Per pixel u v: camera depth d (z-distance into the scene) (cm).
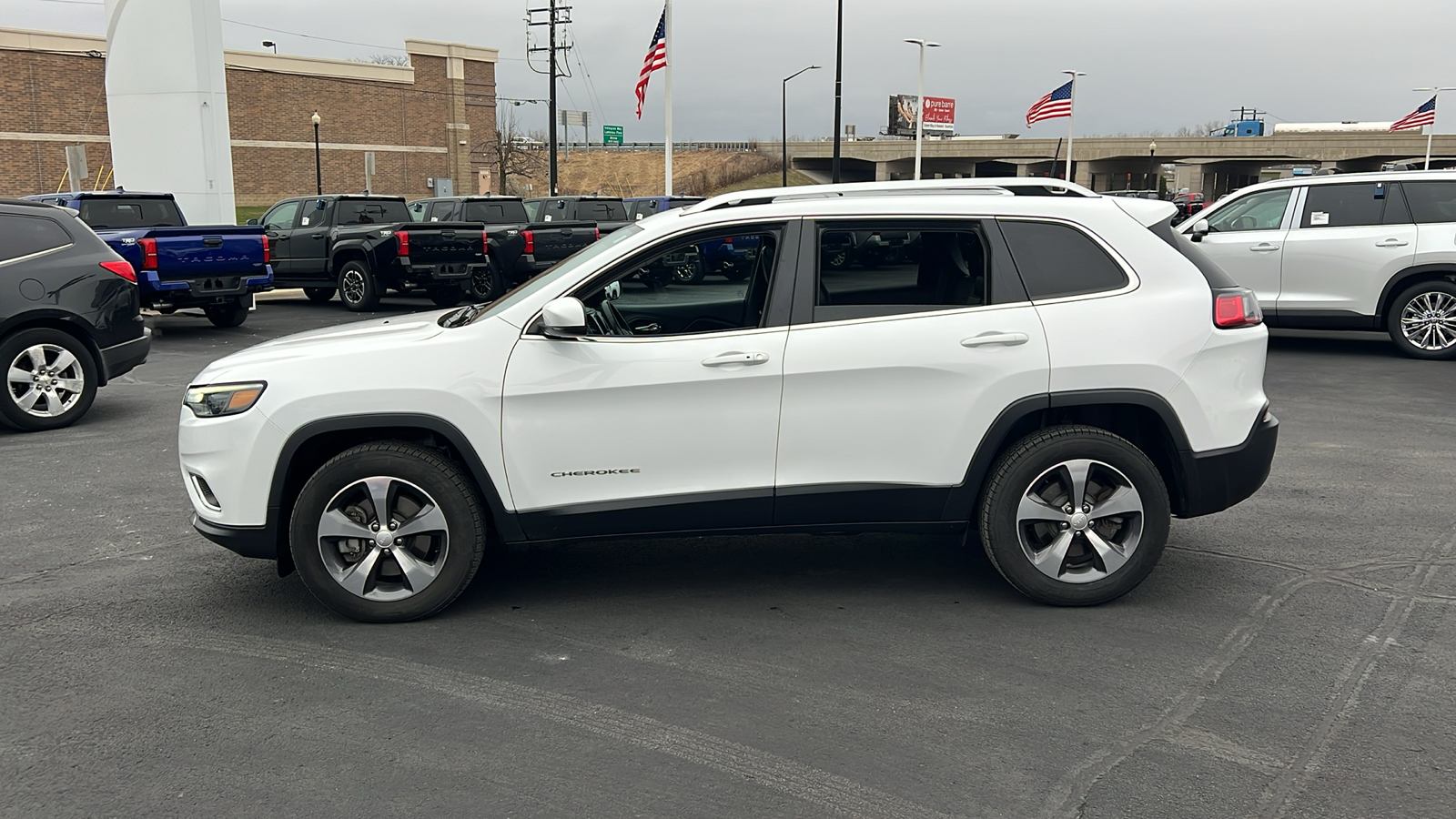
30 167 4862
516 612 482
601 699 392
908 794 324
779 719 375
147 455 790
